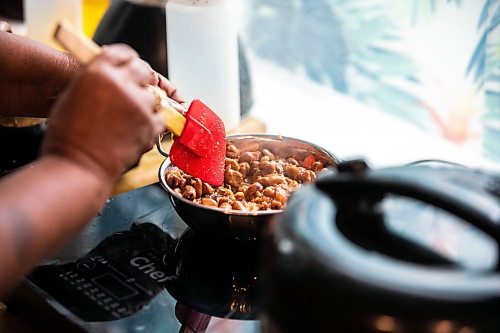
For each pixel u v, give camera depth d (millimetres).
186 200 962
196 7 1269
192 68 1305
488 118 1515
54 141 722
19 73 1106
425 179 580
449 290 524
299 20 1905
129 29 1371
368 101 1816
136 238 1047
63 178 700
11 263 670
